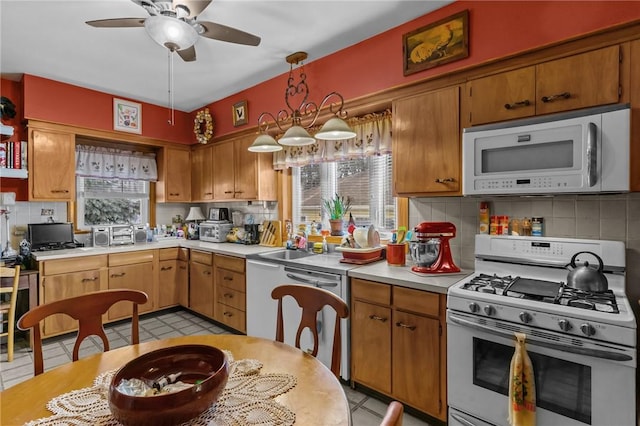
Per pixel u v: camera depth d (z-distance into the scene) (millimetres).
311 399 1002
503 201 2146
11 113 3170
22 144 3152
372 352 2145
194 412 826
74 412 945
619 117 1454
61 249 3404
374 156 3002
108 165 3920
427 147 2197
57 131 3354
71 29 2391
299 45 2658
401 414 595
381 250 2639
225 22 2328
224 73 3191
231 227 4105
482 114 1957
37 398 1015
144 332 3354
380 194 2979
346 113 2768
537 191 1657
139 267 3662
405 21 2332
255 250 3299
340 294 2301
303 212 3625
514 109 1849
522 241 1925
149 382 1009
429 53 2207
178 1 1740
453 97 2088
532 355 1477
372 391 2227
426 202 2508
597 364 1331
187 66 3029
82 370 1196
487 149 1817
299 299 1547
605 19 1619
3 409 957
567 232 1923
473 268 2281
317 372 1166
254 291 2980
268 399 998
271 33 2477
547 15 1786
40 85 3232
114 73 3176
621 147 1451
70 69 3078
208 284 3549
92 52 2744
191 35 1879
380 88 2480
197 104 4117
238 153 3730
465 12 2057
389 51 2432
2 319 2965
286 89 3023
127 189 4215
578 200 1891
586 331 1333
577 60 1659
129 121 3861
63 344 3057
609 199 1804
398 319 2018
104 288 3391
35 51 2719
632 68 1531
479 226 2256
